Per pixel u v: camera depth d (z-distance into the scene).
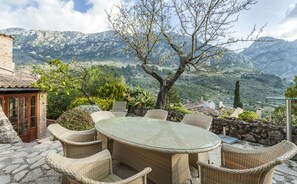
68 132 3.13
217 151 4.57
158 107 7.00
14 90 7.82
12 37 11.05
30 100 9.14
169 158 2.60
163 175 2.68
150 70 7.00
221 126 6.03
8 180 3.04
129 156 3.22
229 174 1.89
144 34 6.70
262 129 5.23
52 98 12.04
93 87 12.01
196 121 4.04
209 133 2.95
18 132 8.47
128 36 6.91
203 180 2.10
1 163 3.68
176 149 2.26
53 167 1.56
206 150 2.30
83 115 5.79
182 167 2.76
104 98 9.84
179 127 3.30
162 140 2.56
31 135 9.19
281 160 1.63
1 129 5.06
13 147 4.66
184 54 6.61
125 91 10.18
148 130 3.07
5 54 10.93
